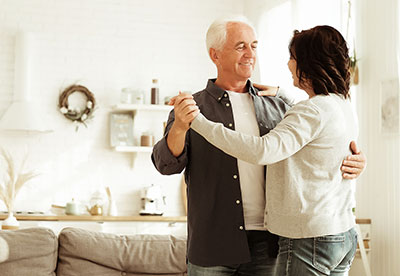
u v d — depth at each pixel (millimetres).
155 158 2500
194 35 6832
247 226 2439
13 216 5633
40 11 6449
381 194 4484
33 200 6289
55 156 6379
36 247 3555
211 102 2619
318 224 2051
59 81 6445
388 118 4414
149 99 6664
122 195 6488
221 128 2086
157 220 5930
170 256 3750
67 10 6520
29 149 6332
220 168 2482
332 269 2107
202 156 2520
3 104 6250
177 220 5945
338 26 4941
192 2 6852
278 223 2148
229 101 2594
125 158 6543
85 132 6473
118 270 3721
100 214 6113
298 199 2086
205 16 6871
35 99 6359
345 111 2184
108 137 6523
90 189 6422
